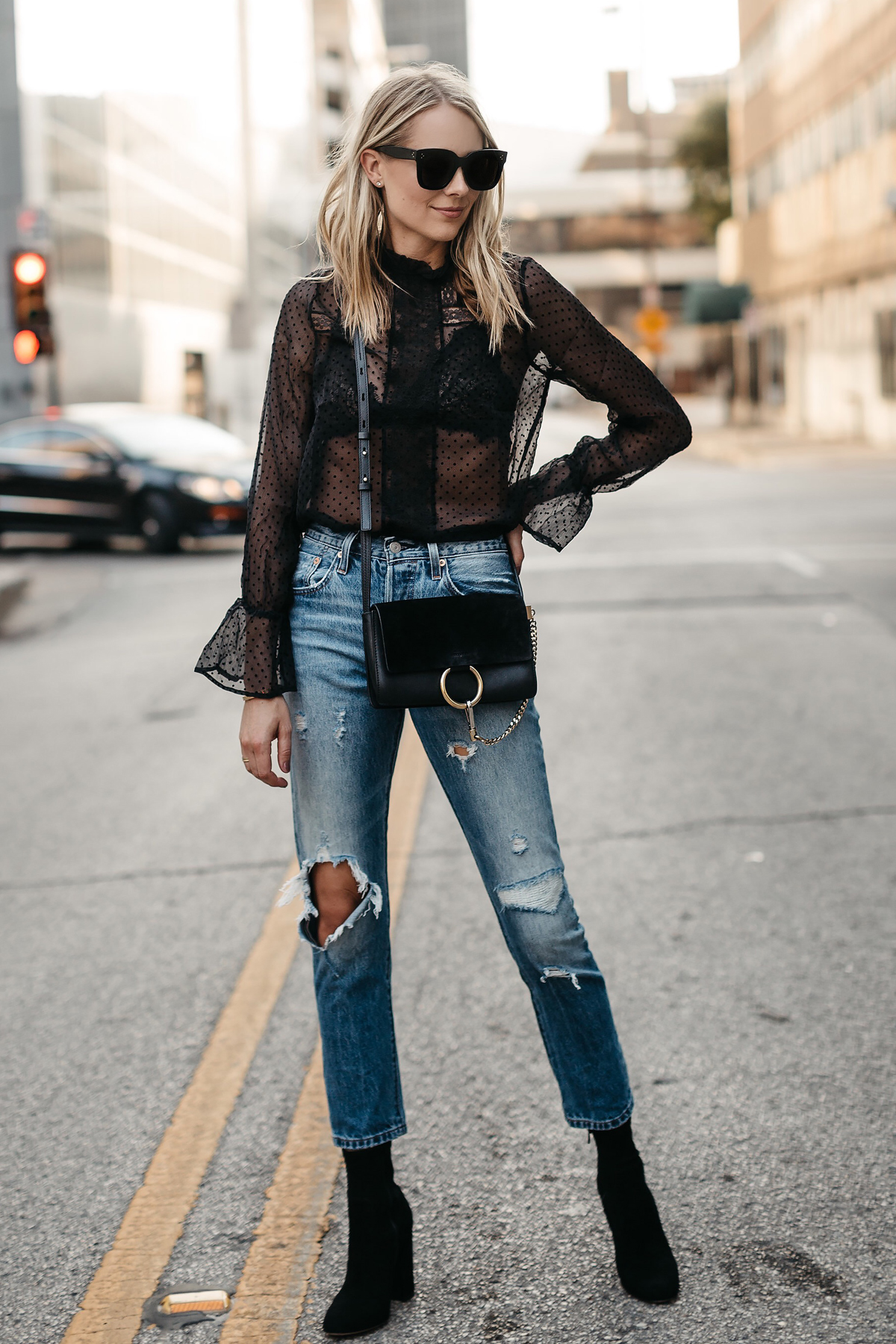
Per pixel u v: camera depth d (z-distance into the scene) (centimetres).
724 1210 266
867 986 368
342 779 232
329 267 230
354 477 228
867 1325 229
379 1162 238
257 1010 371
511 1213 269
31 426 1634
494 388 227
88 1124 314
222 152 3578
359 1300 234
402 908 442
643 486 2078
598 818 527
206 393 3431
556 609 1017
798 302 3578
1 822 567
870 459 2447
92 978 399
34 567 1490
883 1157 283
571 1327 233
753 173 3925
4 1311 245
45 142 2505
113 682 854
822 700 714
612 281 7294
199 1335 235
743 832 504
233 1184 285
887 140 2642
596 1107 238
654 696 736
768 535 1430
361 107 224
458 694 225
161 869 496
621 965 388
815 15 3153
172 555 1552
